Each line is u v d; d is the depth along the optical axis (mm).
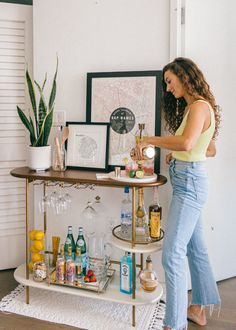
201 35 2117
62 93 2314
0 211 2545
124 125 2166
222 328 1915
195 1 2070
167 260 1702
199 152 1729
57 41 2293
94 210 2176
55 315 2012
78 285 1991
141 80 2107
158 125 2092
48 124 2092
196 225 1907
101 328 1893
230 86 2266
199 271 1934
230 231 2414
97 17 2203
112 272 2174
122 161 2176
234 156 2342
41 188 2410
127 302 1865
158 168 2117
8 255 2600
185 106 1984
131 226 1990
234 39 2236
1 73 2422
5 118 2465
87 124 2201
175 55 2057
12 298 2186
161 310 2070
